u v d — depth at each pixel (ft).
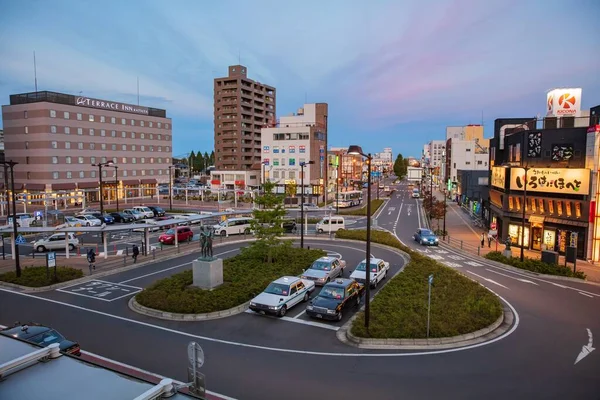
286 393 43.86
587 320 67.67
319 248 130.72
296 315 69.21
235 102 372.17
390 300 72.13
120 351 54.49
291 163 307.99
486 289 81.25
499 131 166.40
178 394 25.77
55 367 29.01
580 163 120.06
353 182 392.68
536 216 129.70
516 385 45.70
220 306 69.92
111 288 85.05
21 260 112.16
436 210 179.63
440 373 48.55
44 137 244.63
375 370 49.26
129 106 303.27
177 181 492.95
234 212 160.45
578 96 139.74
